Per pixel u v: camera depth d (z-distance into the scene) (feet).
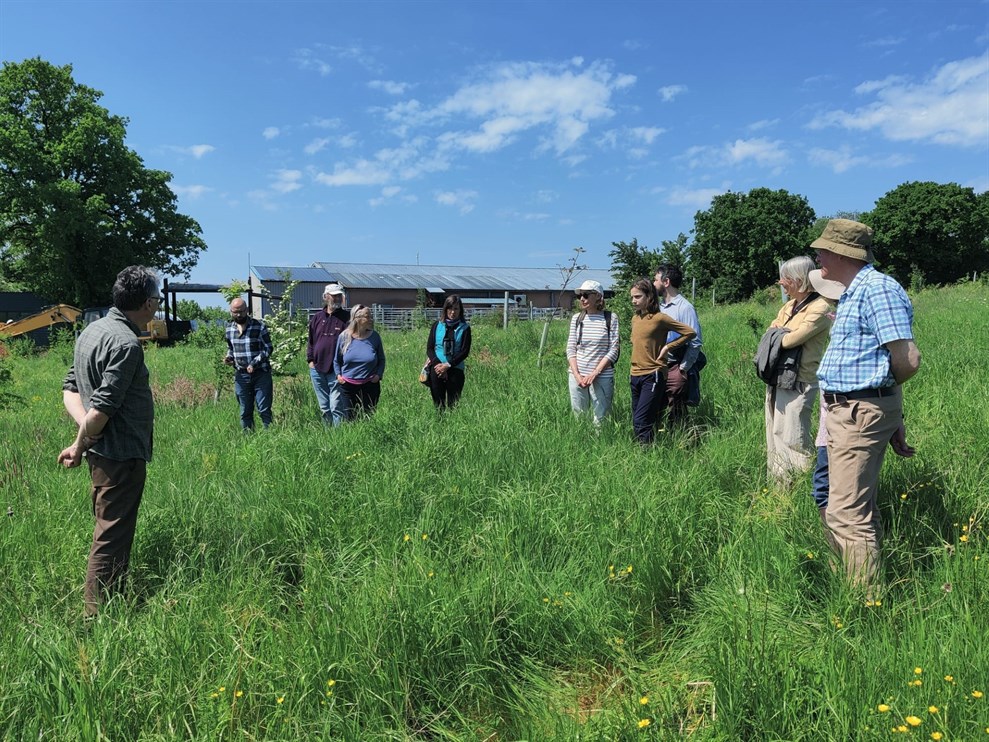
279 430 22.20
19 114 122.72
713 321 49.32
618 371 28.37
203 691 8.25
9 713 7.69
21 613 9.95
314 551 12.14
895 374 9.73
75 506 14.30
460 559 11.45
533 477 14.90
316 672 8.52
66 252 117.60
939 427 15.30
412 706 8.59
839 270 10.44
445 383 23.95
